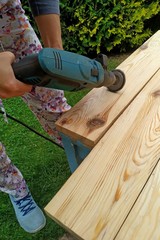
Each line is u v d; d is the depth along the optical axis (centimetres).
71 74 71
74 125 86
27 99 123
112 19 252
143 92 93
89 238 60
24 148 191
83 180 70
